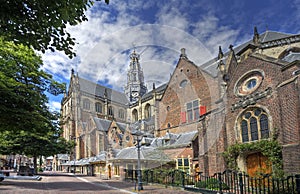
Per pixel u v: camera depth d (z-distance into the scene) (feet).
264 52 78.13
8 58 49.08
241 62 49.26
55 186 58.23
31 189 49.80
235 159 47.01
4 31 16.02
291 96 37.32
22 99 43.98
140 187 48.93
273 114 41.55
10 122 43.09
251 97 45.60
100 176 88.43
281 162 39.06
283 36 87.61
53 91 58.90
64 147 112.57
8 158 228.02
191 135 57.57
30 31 16.24
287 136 37.73
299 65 37.93
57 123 60.70
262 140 42.24
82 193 44.96
